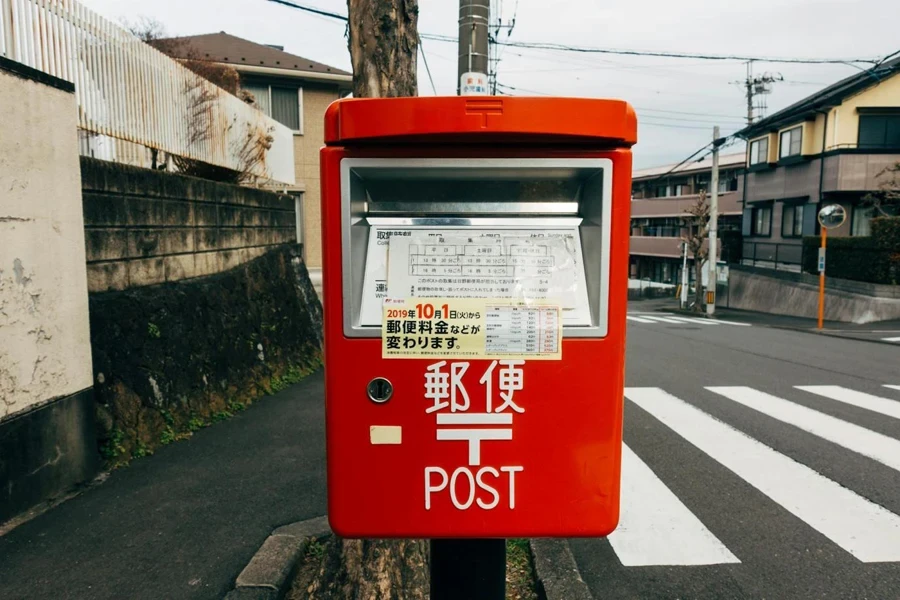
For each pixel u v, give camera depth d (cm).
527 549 326
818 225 2125
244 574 276
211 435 509
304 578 288
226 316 638
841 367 893
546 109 158
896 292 1645
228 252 692
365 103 160
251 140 859
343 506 175
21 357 341
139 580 287
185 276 591
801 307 2069
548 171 171
